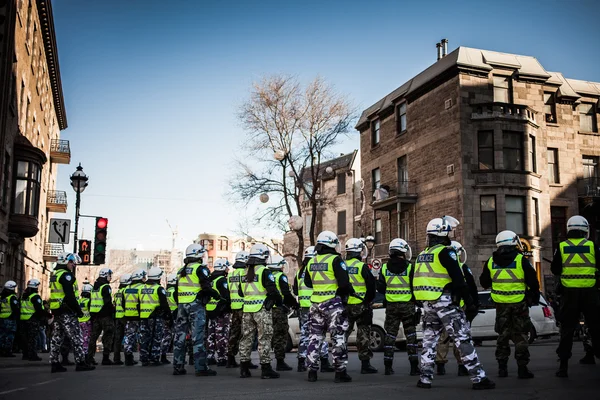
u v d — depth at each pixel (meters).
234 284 10.48
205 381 8.88
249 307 9.27
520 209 28.89
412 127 32.88
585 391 7.04
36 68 28.92
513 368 10.23
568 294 8.83
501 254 8.84
